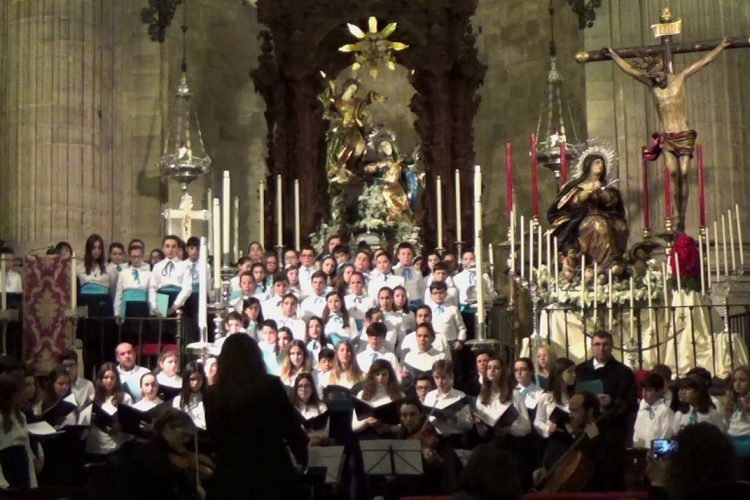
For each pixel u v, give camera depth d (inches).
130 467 346.6
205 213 764.6
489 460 261.1
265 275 661.9
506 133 916.0
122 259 653.9
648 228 687.7
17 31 760.3
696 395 462.3
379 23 858.1
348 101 836.6
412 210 828.6
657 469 392.2
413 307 641.0
